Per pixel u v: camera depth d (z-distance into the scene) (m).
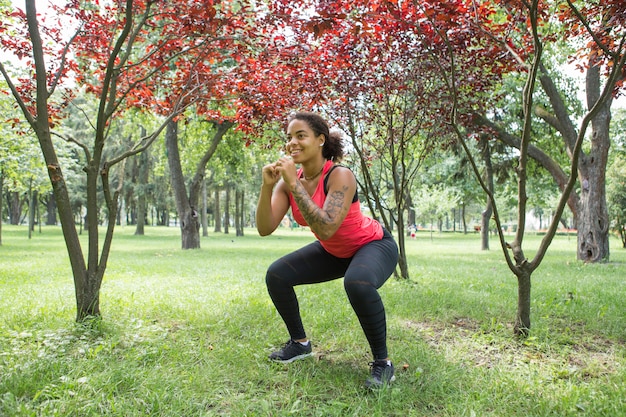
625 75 4.43
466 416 2.43
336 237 3.00
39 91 4.11
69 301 5.39
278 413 2.41
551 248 20.06
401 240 7.46
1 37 4.88
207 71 5.45
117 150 29.92
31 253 13.78
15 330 3.96
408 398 2.63
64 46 5.07
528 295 3.94
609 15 4.08
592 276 8.44
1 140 12.80
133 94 5.69
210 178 34.22
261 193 2.88
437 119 6.84
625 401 2.54
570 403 2.53
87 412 2.35
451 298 5.57
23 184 22.25
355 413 2.40
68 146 20.23
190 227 17.28
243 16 4.66
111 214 4.32
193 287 6.66
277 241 25.41
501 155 17.02
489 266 10.35
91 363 3.04
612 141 23.69
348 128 7.22
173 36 4.75
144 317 4.49
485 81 6.01
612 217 21.20
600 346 3.74
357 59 6.18
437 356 3.34
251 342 3.64
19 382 2.68
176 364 3.10
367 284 2.75
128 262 11.00
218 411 2.48
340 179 2.86
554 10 5.02
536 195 21.56
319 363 3.22
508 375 2.99
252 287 6.62
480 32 4.77
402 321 4.55
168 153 17.09
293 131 2.94
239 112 6.20
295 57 5.15
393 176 7.42
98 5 5.16
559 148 15.98
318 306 5.04
